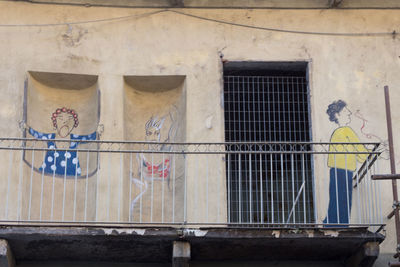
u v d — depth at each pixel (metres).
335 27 15.41
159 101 15.29
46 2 15.24
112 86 14.90
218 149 14.59
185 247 13.17
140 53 15.11
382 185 14.38
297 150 15.12
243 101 15.30
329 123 14.82
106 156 14.48
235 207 15.37
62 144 14.86
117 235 13.02
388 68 15.23
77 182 14.66
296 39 15.30
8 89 14.63
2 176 14.10
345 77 15.11
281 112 15.29
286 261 14.08
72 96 15.21
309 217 14.78
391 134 13.54
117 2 15.35
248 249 13.62
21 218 13.97
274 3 15.48
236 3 15.44
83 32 15.16
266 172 14.80
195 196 14.30
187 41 15.22
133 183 14.74
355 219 14.23
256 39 15.27
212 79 14.99
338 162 14.56
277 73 15.52
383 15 15.55
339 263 14.08
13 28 15.05
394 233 14.12
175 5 15.37
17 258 13.73
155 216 14.61
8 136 14.37
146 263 14.04
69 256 13.78
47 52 14.97
